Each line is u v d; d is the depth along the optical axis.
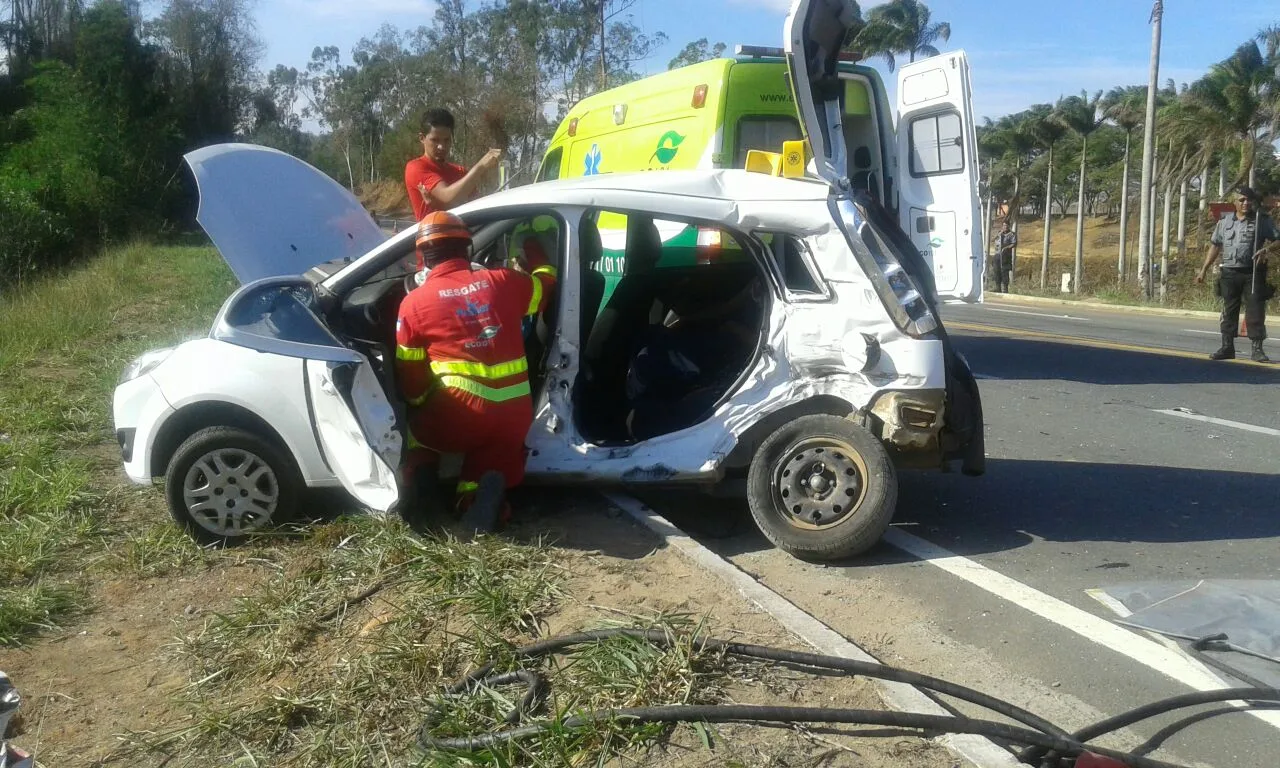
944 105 9.28
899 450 5.12
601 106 10.64
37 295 14.26
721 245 7.46
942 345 4.91
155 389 5.08
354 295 5.50
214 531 5.02
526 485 5.47
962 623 4.35
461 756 3.15
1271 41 30.42
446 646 3.85
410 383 4.99
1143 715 3.53
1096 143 52.75
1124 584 4.78
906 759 3.18
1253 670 3.91
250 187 7.09
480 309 4.91
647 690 3.48
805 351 5.06
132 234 31.22
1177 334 14.97
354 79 66.62
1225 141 30.64
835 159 5.68
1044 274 36.66
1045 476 6.64
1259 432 7.90
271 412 4.90
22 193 24.88
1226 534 5.51
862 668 3.66
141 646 4.12
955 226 9.29
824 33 5.45
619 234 8.15
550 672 3.67
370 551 4.69
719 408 5.19
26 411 7.46
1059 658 4.03
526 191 5.34
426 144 7.77
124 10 39.22
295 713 3.54
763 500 5.00
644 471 5.16
